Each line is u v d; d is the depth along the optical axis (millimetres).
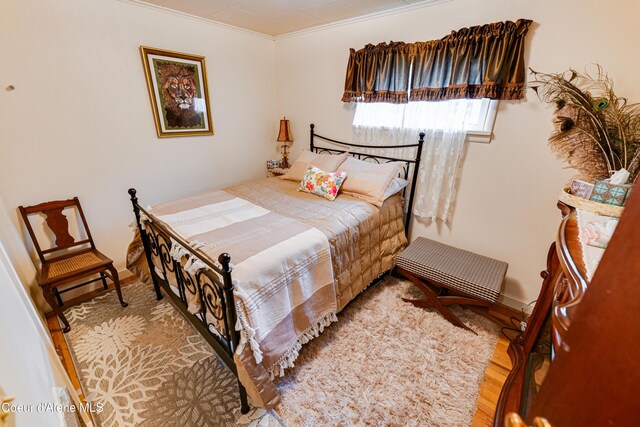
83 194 2277
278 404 1459
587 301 343
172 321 2049
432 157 2416
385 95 2523
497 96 1938
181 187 2914
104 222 2430
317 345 1839
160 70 2508
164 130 2645
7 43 1789
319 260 1713
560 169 1845
